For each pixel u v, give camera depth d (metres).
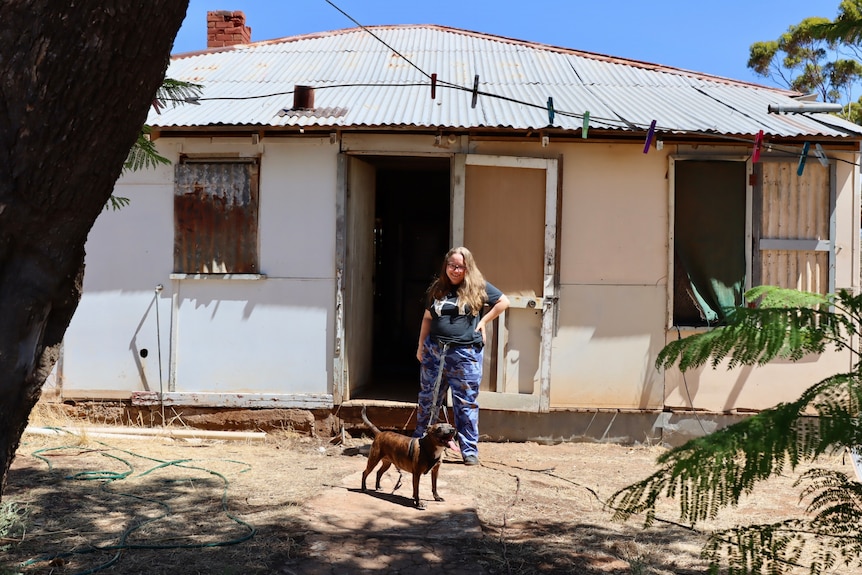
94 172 2.40
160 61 2.44
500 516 5.02
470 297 6.34
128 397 7.63
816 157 7.14
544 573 3.98
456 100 8.25
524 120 7.38
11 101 2.21
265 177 7.54
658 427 7.48
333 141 7.46
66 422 7.43
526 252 7.49
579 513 5.18
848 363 7.44
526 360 7.50
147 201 7.62
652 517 2.88
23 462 6.07
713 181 7.53
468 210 7.51
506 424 7.52
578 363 7.50
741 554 3.00
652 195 7.49
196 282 7.60
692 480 2.61
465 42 11.30
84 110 2.29
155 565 3.88
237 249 7.57
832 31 3.29
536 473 6.31
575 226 7.50
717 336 2.85
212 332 7.59
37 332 2.50
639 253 7.50
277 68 9.73
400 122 7.22
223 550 4.11
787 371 7.48
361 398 7.77
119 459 6.26
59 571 3.75
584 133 6.43
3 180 2.25
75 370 7.67
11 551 4.02
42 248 2.42
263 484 5.64
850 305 2.96
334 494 5.33
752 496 5.82
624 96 8.66
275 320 7.55
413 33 11.88
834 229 7.51
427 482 5.81
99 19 2.22
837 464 6.72
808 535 4.73
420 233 11.62
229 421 7.56
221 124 7.22
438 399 6.40
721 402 7.50
